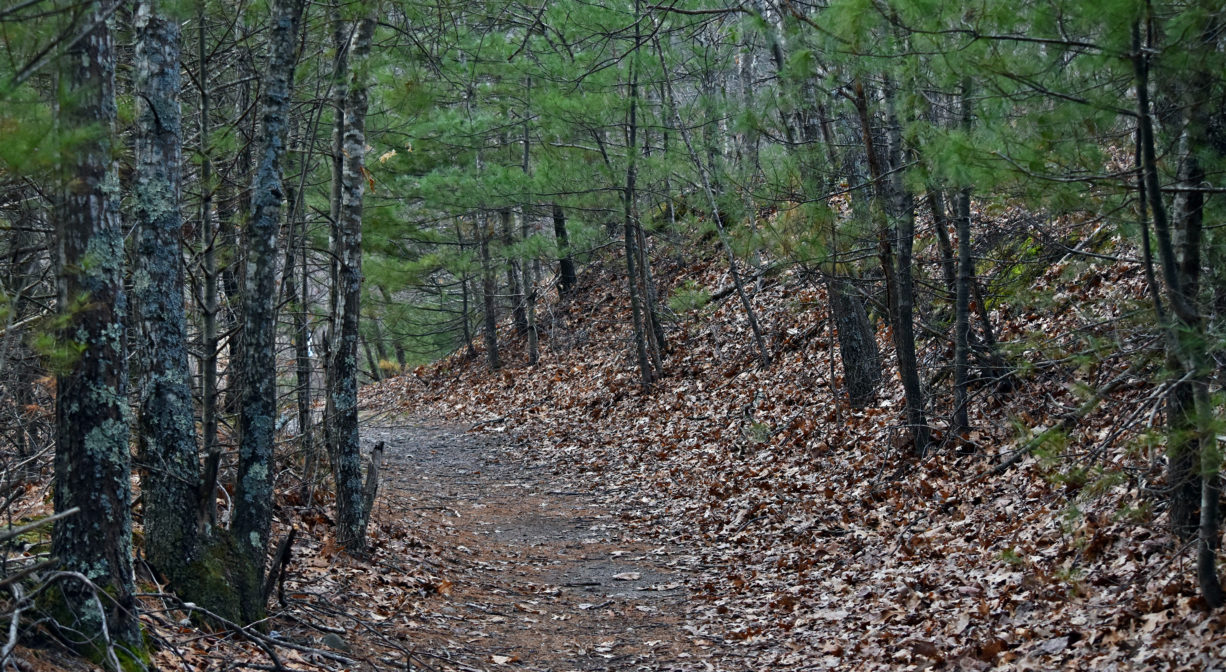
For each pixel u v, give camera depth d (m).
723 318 18.95
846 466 11.32
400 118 15.61
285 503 9.69
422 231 20.95
